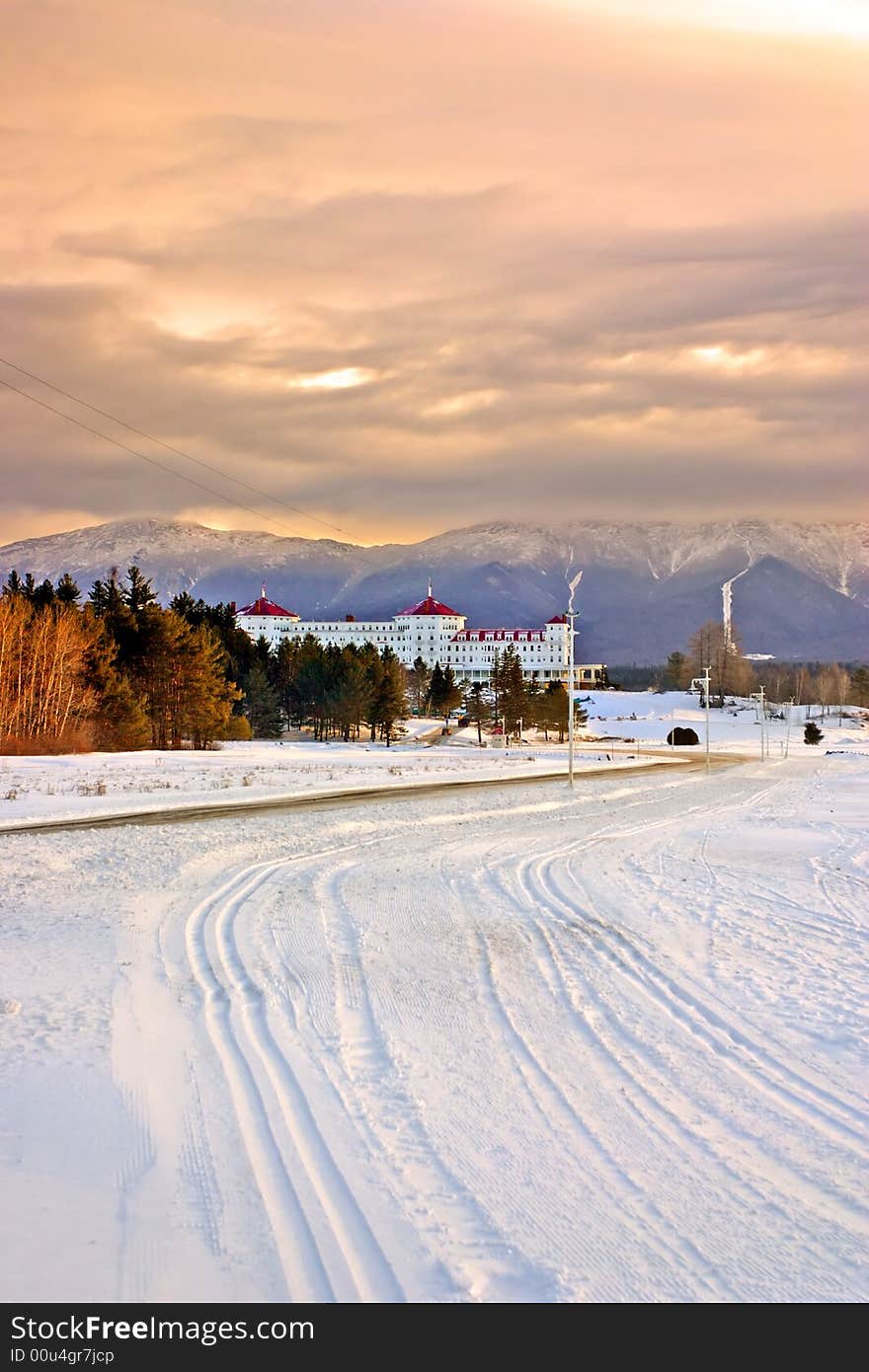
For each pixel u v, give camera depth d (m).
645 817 40.72
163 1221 6.69
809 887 23.58
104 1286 6.00
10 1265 6.17
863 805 47.84
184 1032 10.73
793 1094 9.66
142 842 26.86
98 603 95.44
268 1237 6.52
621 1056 10.62
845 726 177.50
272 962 14.12
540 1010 12.31
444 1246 6.50
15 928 15.94
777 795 55.03
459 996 12.80
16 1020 11.06
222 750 81.00
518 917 18.55
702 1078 10.03
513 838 31.89
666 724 168.00
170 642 83.00
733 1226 6.94
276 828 31.66
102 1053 9.97
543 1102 9.16
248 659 123.38
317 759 73.50
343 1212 6.86
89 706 75.56
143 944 14.98
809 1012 12.69
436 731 134.88
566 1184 7.46
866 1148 8.37
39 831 29.05
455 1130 8.38
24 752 66.69
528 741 129.62
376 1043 10.66
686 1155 8.11
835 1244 6.73
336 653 123.94
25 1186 7.14
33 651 73.12
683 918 19.16
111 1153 7.70
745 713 190.88
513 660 127.31
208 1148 7.81
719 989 13.74
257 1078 9.39
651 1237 6.76
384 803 41.81
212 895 19.45
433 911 18.83
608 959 15.31
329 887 21.08
